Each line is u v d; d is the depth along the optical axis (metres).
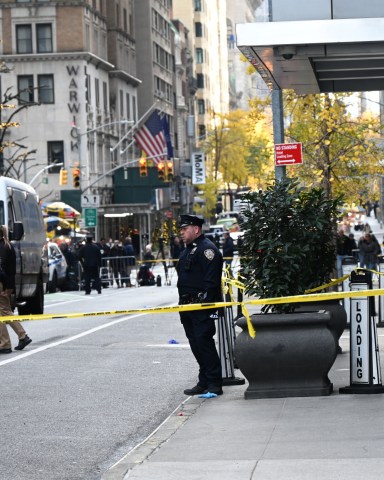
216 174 136.88
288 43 19.20
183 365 19.52
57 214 77.19
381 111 53.81
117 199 111.19
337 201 15.05
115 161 111.12
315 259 15.11
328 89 25.62
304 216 14.91
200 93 184.00
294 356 14.42
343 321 18.92
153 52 133.62
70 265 56.41
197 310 15.42
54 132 96.62
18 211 31.09
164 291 50.53
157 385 17.08
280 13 19.52
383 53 20.05
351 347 14.60
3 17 97.12
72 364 19.84
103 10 108.56
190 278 15.53
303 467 9.98
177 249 61.00
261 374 14.58
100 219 97.44
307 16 19.47
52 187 96.31
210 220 142.00
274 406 13.89
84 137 96.56
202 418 13.38
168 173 77.12
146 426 13.56
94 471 10.96
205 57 187.50
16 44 97.25
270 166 43.56
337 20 19.06
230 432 12.25
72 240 69.44
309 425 12.33
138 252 79.88
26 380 17.78
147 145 96.56
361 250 48.72
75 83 96.81
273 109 25.52
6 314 22.25
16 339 25.16
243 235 15.10
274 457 10.57
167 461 10.70
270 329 14.54
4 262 22.08
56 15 96.88
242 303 14.54
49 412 14.61
